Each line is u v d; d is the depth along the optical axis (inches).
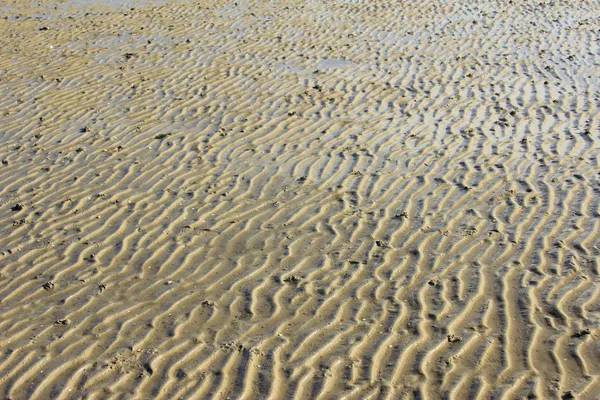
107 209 316.5
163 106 440.1
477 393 195.6
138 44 573.0
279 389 202.4
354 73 489.7
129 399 201.0
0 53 556.7
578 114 398.9
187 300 248.1
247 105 437.4
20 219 310.2
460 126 392.8
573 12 630.5
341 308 239.1
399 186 326.6
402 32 587.8
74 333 231.8
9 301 251.9
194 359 216.5
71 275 266.8
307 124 406.0
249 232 293.7
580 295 235.5
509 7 658.8
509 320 226.2
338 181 335.0
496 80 463.2
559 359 207.0
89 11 693.3
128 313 241.8
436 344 217.3
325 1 706.2
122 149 379.6
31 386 207.8
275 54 537.6
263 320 235.0
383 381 203.2
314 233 290.4
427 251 271.3
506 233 279.9
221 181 340.2
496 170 336.2
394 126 397.7
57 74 503.2
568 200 302.4
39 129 409.7
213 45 564.4
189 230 296.8
